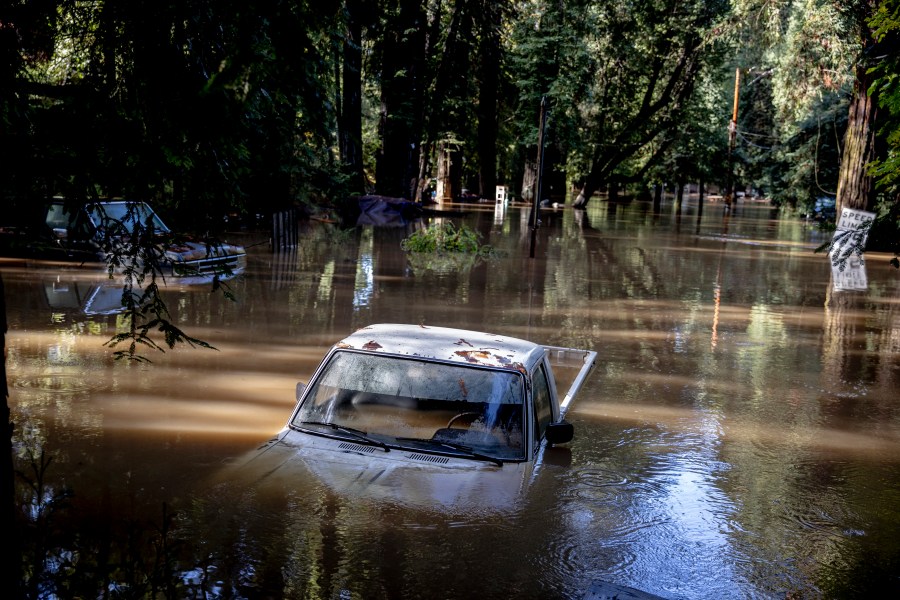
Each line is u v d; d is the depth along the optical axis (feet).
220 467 20.86
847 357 42.68
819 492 22.90
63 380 30.73
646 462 24.21
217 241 15.98
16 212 13.97
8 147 13.21
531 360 21.97
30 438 23.71
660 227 139.74
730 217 185.06
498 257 82.17
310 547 15.83
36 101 14.19
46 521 16.21
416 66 144.87
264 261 70.44
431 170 196.24
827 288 69.82
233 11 13.43
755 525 20.03
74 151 13.76
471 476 18.81
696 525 19.54
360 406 20.43
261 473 18.58
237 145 14.71
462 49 159.02
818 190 160.76
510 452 19.84
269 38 13.83
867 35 102.99
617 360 39.60
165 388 30.12
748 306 58.49
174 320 43.34
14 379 30.63
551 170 205.77
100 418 25.99
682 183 201.36
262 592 14.32
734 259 90.53
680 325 49.83
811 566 17.92
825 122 155.94
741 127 234.38
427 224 120.98
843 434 29.12
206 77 14.34
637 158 221.25
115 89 14.44
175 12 13.91
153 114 14.20
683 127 197.57
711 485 22.75
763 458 25.85
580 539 17.29
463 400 20.31
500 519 17.37
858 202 110.42
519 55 183.52
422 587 14.80
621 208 212.23
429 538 16.42
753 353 42.78
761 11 116.98
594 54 184.96
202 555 15.48
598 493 20.01
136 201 14.49
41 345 36.27
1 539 12.60
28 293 49.32
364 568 15.25
